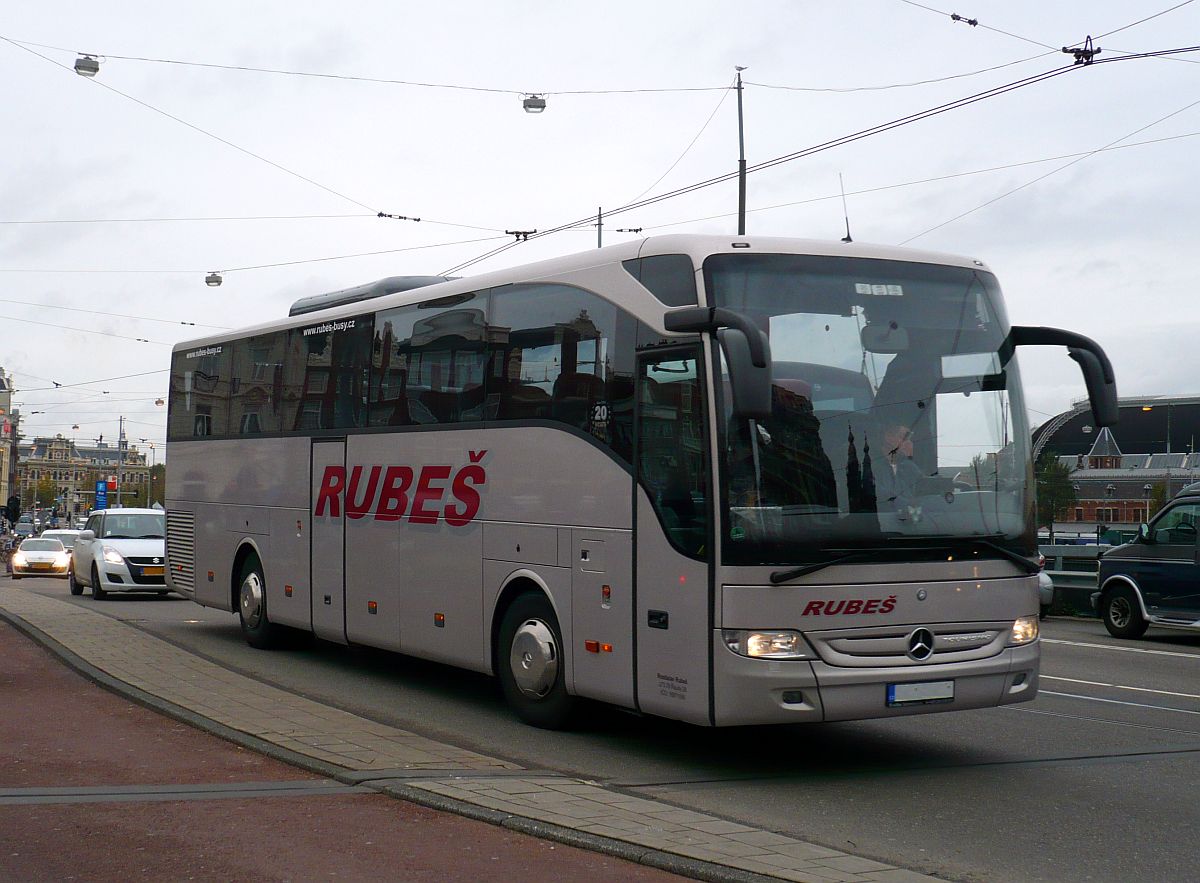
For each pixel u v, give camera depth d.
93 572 25.69
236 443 15.76
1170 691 12.93
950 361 8.98
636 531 9.01
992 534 8.81
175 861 6.23
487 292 11.07
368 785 7.80
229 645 16.03
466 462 11.15
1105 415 8.81
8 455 138.25
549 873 6.05
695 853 6.28
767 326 8.54
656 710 8.79
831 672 8.20
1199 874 6.33
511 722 10.74
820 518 8.30
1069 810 7.70
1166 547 18.38
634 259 9.32
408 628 11.98
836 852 6.45
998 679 8.77
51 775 8.24
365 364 12.97
